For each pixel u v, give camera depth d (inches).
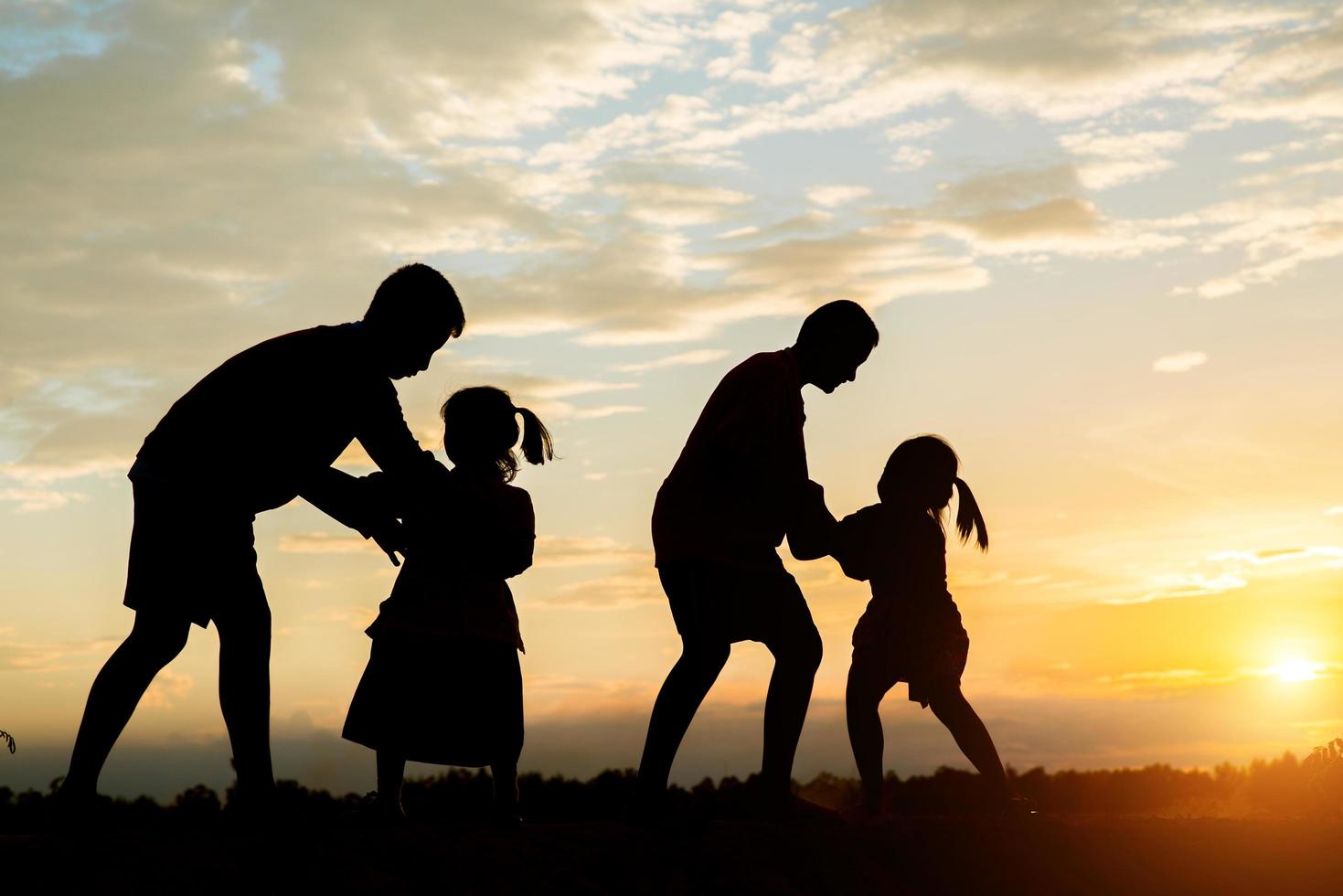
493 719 200.8
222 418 180.1
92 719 169.5
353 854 169.9
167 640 175.5
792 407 219.6
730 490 213.3
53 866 152.3
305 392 183.3
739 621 210.8
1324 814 256.8
